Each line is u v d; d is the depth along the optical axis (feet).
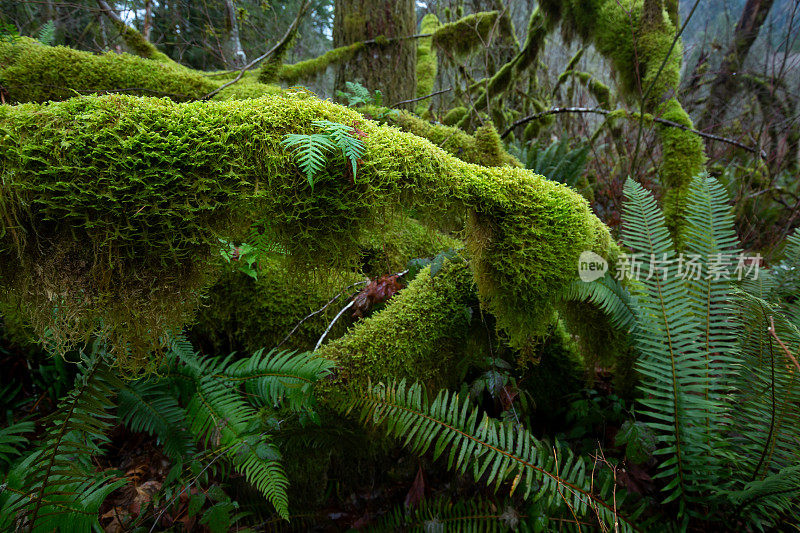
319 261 3.96
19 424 4.78
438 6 21.34
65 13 17.44
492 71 20.52
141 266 3.22
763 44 16.63
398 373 5.52
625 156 14.26
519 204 4.65
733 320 5.19
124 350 3.59
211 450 4.95
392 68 12.68
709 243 5.20
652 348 5.18
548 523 4.50
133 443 6.45
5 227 2.73
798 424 4.27
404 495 6.10
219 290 7.30
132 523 4.80
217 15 21.08
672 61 10.14
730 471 4.52
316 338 7.23
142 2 19.29
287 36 10.60
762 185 13.16
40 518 3.51
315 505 6.01
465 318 6.12
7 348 6.81
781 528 4.28
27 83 7.88
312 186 3.05
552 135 20.20
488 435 4.48
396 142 3.77
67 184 2.70
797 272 5.57
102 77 8.32
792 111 14.48
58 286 3.05
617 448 5.63
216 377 5.65
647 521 4.38
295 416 5.31
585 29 11.50
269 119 3.21
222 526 3.99
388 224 4.19
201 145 3.00
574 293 5.26
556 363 6.98
